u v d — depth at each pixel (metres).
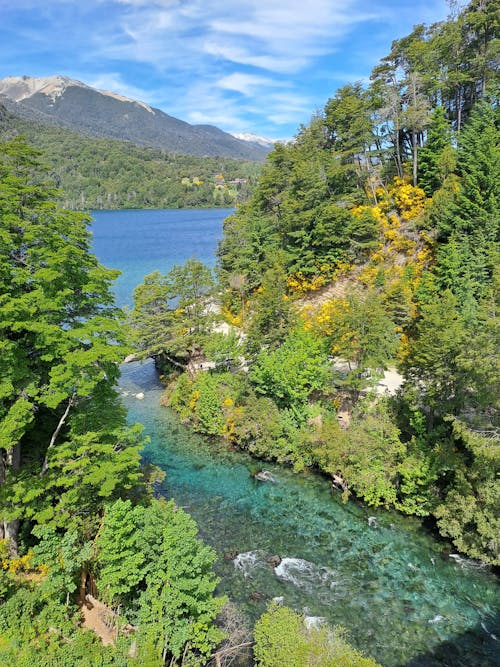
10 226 20.77
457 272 40.59
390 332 36.56
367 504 29.20
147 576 17.66
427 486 27.16
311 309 51.00
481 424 23.59
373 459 28.91
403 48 59.34
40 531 17.22
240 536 26.14
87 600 18.27
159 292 44.81
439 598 21.59
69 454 20.22
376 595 21.72
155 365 55.88
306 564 23.83
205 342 44.91
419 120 50.44
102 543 17.22
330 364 37.09
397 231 51.28
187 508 28.91
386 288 46.25
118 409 23.97
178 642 16.33
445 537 25.89
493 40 50.69
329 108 63.03
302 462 32.56
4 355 18.95
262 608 20.70
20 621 16.03
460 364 23.98
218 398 38.78
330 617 20.30
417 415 28.61
